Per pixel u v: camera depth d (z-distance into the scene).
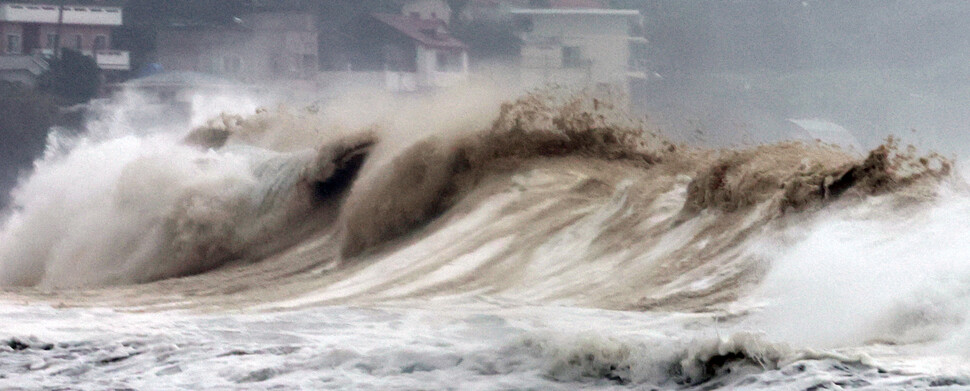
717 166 50.50
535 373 28.42
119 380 29.95
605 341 29.12
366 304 45.12
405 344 33.50
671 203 53.38
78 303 54.47
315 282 57.47
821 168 46.38
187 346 33.84
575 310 40.47
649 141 70.06
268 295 54.22
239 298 53.97
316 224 73.25
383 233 65.31
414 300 46.41
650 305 40.59
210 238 73.81
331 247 68.44
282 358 31.56
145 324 38.62
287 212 74.19
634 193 55.81
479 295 46.62
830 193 44.78
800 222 43.88
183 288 60.81
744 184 48.25
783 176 47.91
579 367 28.48
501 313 40.31
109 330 37.31
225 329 37.28
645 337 32.34
